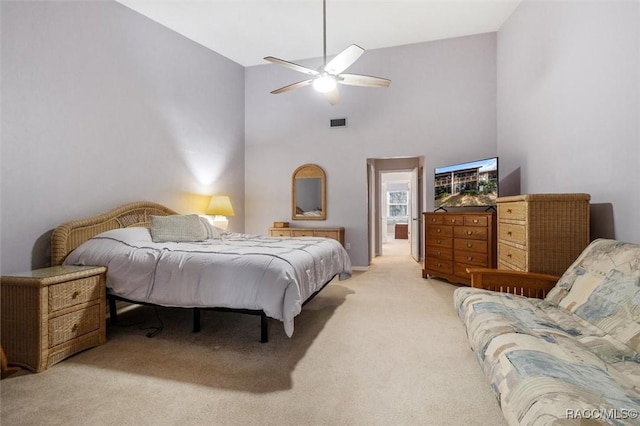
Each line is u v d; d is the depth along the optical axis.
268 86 5.76
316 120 5.55
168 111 4.19
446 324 2.86
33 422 1.57
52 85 2.87
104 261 2.68
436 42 4.96
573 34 2.77
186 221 3.49
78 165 3.09
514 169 4.12
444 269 4.41
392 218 12.20
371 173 6.27
